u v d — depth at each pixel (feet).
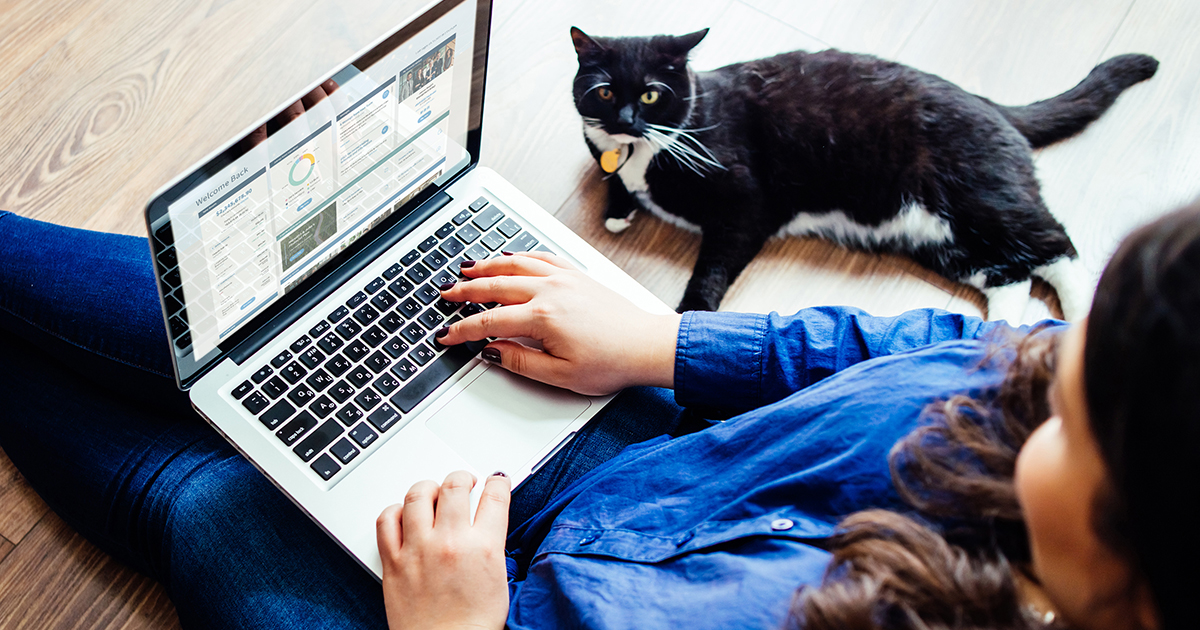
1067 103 3.69
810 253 3.55
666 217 3.59
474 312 2.53
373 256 2.58
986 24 3.99
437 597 1.93
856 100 3.59
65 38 3.70
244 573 2.23
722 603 1.62
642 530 1.99
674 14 3.96
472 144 2.69
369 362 2.40
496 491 2.16
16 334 2.71
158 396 2.56
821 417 1.88
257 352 2.37
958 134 3.54
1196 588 0.83
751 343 2.31
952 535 1.45
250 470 2.45
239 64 3.76
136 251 2.69
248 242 2.09
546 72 3.81
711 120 3.59
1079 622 1.17
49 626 2.85
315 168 2.12
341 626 2.16
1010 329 1.78
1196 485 0.78
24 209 3.44
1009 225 3.45
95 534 2.61
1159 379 0.79
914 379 1.80
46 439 2.57
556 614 1.88
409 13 3.94
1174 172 3.65
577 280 2.43
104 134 3.58
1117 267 0.87
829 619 1.28
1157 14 4.00
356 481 2.26
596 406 2.46
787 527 1.73
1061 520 1.06
